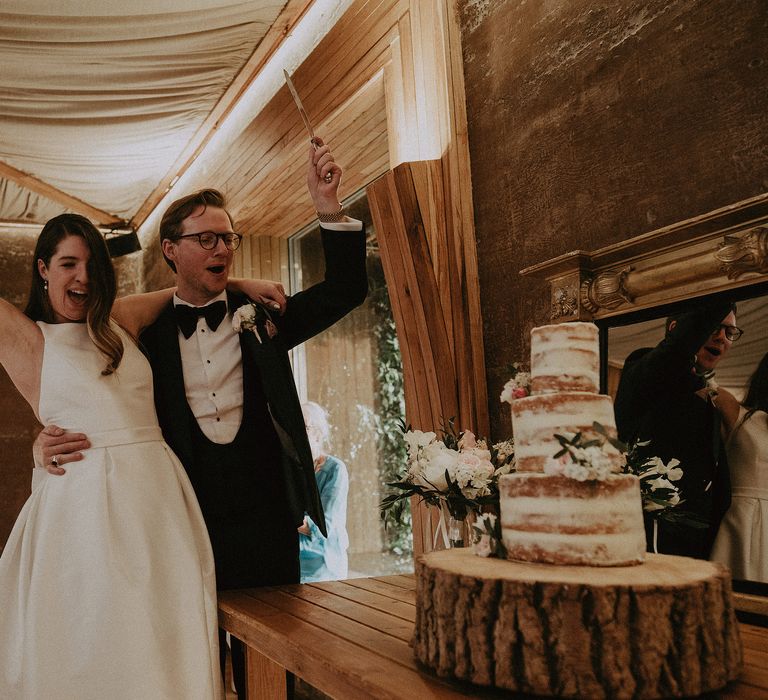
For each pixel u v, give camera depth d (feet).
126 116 15.65
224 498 7.11
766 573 5.04
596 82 7.10
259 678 6.04
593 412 3.94
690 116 6.09
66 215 6.49
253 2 12.10
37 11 11.67
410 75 9.82
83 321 6.56
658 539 5.84
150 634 5.60
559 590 3.38
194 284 7.39
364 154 13.48
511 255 8.26
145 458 6.28
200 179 17.48
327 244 7.55
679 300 5.84
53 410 6.22
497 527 4.27
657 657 3.28
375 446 16.94
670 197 6.27
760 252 5.11
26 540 5.95
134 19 12.12
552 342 4.11
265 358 7.25
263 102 14.48
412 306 9.03
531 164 7.95
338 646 4.45
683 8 6.18
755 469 5.19
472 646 3.57
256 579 7.11
